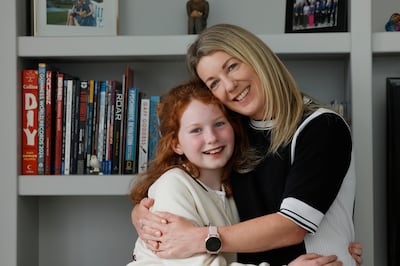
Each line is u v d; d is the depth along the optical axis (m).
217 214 1.29
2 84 1.62
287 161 1.27
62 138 1.64
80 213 1.85
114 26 1.71
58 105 1.64
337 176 1.20
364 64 1.57
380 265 1.77
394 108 1.62
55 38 1.63
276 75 1.28
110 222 1.85
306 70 1.81
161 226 1.22
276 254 1.28
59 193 1.62
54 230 1.85
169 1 1.84
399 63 1.78
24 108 1.64
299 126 1.25
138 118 1.65
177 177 1.29
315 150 1.20
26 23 1.72
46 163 1.64
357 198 1.56
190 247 1.19
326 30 1.62
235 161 1.35
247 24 1.82
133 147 1.64
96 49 1.63
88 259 1.85
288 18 1.70
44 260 1.84
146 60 1.79
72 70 1.85
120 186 1.61
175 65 1.84
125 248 1.85
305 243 1.25
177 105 1.31
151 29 1.84
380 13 1.79
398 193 1.62
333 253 1.23
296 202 1.17
